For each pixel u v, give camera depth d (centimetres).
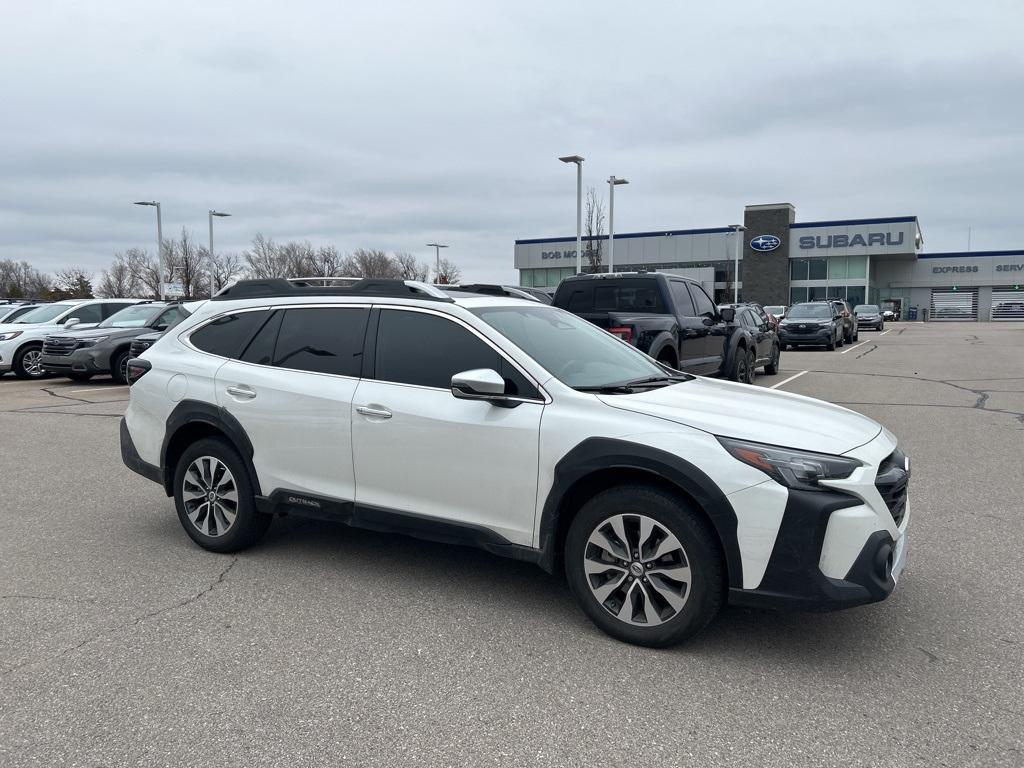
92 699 321
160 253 4047
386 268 6194
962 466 764
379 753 283
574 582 386
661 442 354
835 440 355
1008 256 6159
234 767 275
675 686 333
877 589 333
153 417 523
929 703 319
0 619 402
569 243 6341
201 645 372
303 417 457
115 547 522
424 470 418
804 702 319
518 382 403
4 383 1641
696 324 1114
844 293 5788
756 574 339
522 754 283
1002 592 439
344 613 410
